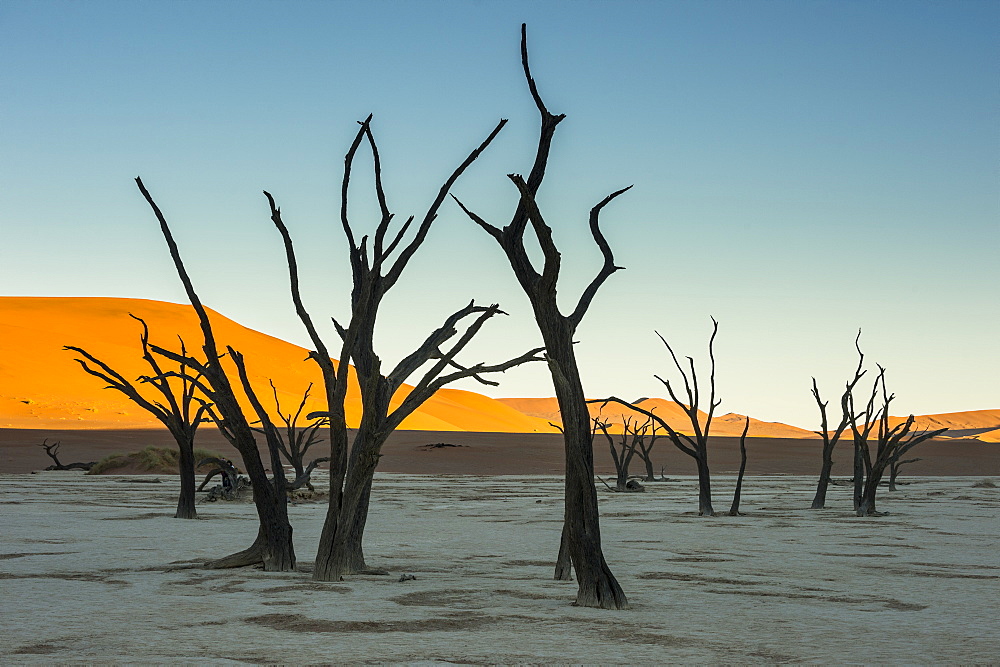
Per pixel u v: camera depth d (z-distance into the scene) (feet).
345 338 44.47
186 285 45.32
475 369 39.81
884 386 87.10
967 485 149.07
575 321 37.01
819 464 228.63
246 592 37.73
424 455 238.27
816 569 46.29
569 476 35.58
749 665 25.68
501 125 43.98
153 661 25.64
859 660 26.35
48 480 139.44
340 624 31.14
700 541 60.03
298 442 110.52
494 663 25.68
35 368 427.74
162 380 75.46
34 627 30.35
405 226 45.01
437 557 50.98
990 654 27.20
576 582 41.06
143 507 87.10
